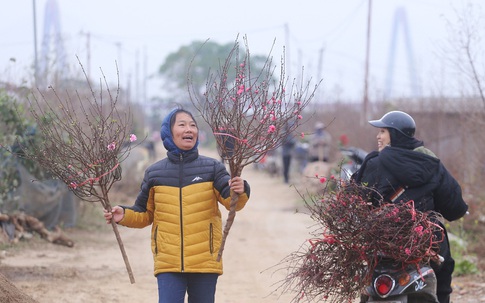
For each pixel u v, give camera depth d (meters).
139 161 25.41
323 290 6.66
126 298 9.94
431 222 6.44
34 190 14.51
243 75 6.67
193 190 6.59
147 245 15.01
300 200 24.03
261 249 14.87
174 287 6.53
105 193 6.77
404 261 6.43
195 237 6.55
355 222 6.39
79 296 9.86
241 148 6.43
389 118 7.01
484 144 15.80
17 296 7.98
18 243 13.60
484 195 15.56
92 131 7.05
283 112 6.64
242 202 6.60
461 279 11.50
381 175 6.79
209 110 6.62
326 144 27.89
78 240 14.98
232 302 9.98
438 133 21.48
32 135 14.19
